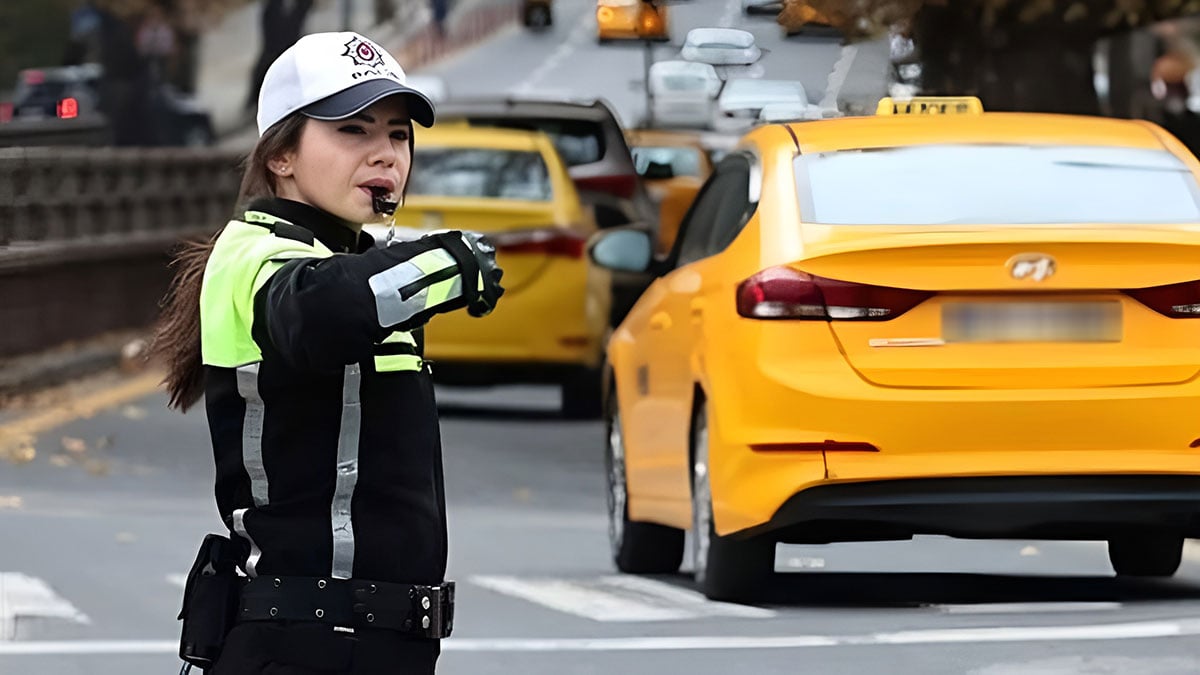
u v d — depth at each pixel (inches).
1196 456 597.6
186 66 4237.2
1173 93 1926.7
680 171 1397.6
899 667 540.4
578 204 1325.0
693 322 668.1
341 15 4945.9
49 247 1503.4
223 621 285.6
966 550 778.2
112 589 719.1
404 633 283.6
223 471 284.8
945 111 708.0
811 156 650.2
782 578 711.7
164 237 1758.1
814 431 597.9
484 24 4741.6
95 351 1547.7
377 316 268.2
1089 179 637.3
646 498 737.6
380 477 283.6
